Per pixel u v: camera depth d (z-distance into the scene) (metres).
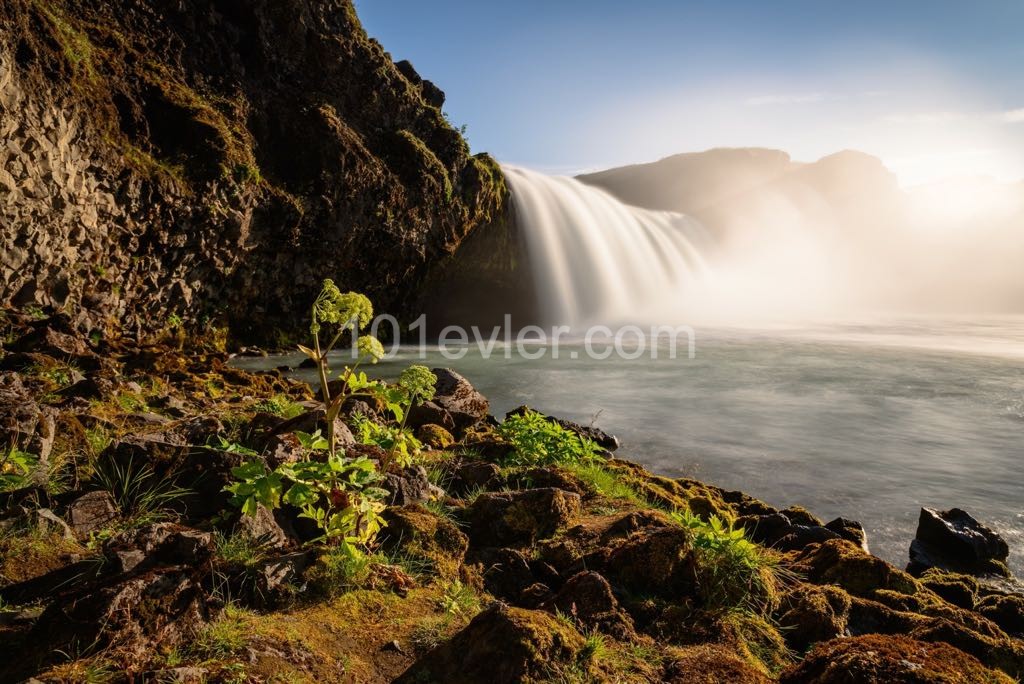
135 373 11.45
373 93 24.45
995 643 3.41
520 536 4.54
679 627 3.50
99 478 4.01
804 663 2.89
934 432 11.30
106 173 16.30
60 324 14.12
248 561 3.21
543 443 7.31
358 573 3.42
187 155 18.75
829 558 4.81
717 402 13.65
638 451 10.02
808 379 16.47
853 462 9.56
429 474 5.99
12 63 13.51
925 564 6.20
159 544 3.01
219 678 2.42
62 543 3.32
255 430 5.00
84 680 2.26
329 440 3.49
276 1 22.55
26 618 2.70
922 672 2.54
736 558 3.99
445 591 3.57
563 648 2.75
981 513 7.71
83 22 18.56
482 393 14.48
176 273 18.89
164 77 19.89
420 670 2.68
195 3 21.41
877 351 22.30
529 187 31.98
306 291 22.73
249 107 21.45
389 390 3.86
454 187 26.34
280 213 20.56
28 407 4.32
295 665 2.65
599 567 4.07
